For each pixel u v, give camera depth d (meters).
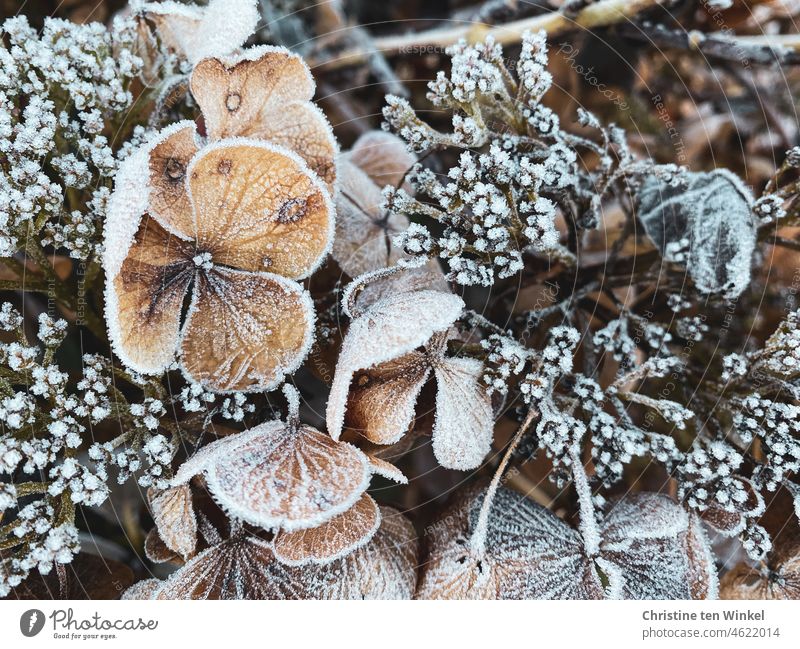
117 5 0.27
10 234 0.22
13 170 0.21
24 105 0.23
